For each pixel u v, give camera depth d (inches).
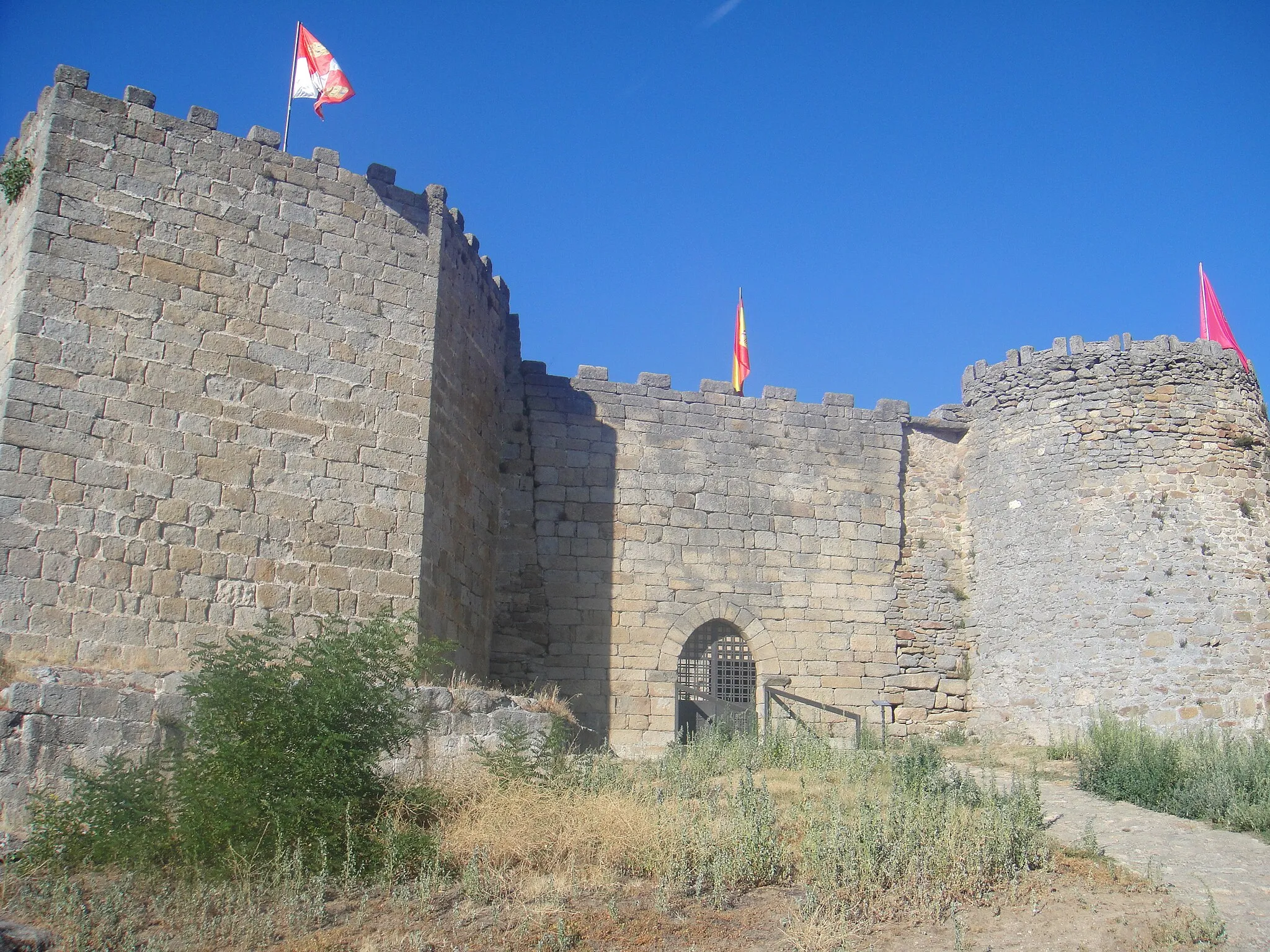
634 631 949.2
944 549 1036.5
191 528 640.4
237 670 466.9
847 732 965.2
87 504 612.7
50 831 441.7
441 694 588.7
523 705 650.8
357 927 388.5
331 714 460.8
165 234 668.1
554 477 965.8
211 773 442.3
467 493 846.5
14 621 581.0
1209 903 443.5
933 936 400.8
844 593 1002.7
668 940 387.9
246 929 380.2
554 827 478.3
